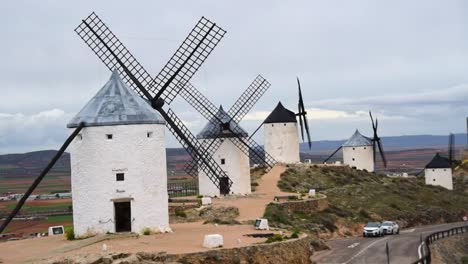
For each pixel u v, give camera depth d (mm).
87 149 43500
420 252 49625
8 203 143375
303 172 96562
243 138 75750
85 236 43312
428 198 97562
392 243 55719
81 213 43594
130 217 43719
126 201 43438
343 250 51125
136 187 43531
